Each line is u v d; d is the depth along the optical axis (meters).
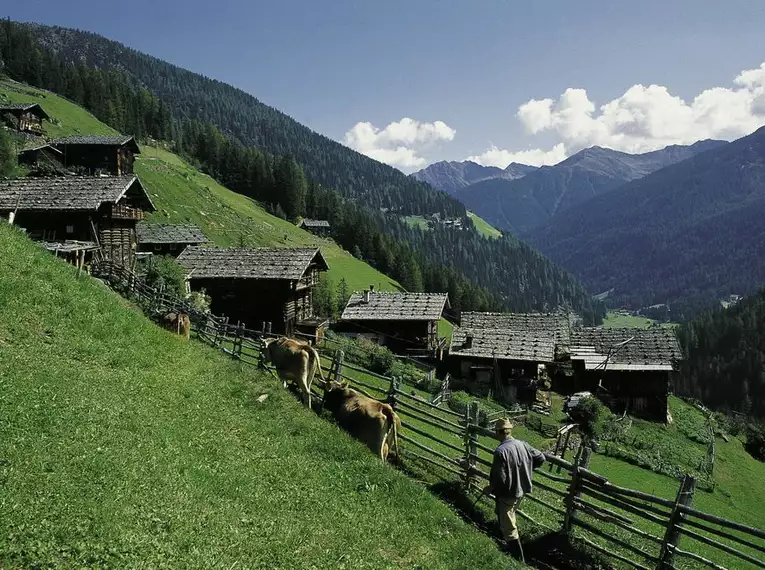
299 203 165.75
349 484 10.69
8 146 72.88
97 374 11.88
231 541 7.43
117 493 7.54
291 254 45.31
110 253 41.78
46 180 40.72
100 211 40.16
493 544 10.27
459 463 13.49
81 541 6.38
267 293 43.38
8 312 12.73
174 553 6.73
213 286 43.84
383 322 55.16
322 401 15.25
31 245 17.17
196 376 14.29
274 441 11.62
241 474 9.61
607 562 11.10
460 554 9.30
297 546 7.89
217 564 6.79
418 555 8.88
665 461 34.66
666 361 50.84
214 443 10.57
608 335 56.09
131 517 7.16
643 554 10.81
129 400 11.06
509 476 10.17
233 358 19.98
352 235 155.62
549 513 13.18
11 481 6.95
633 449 36.25
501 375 48.62
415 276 145.12
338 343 44.25
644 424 46.69
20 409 8.82
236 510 8.33
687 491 10.31
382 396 20.34
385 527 9.41
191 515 7.69
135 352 14.02
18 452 7.65
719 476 37.19
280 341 15.46
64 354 12.25
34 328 12.76
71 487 7.30
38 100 127.19
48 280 15.41
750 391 132.25
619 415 47.47
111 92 170.38
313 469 10.83
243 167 168.62
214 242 95.56
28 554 5.90
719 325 166.50
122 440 9.16
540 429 36.75
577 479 11.79
